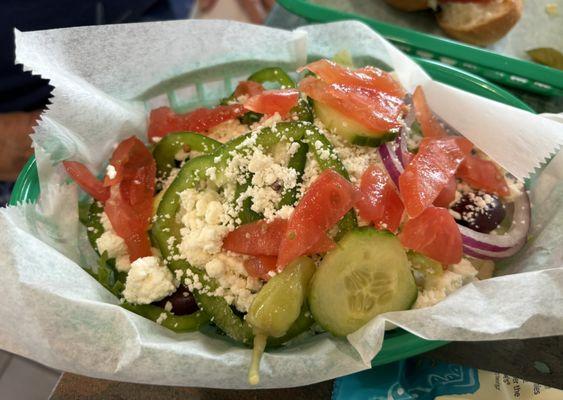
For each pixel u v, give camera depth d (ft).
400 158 0.70
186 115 0.82
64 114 0.72
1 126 1.27
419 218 0.64
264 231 0.63
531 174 0.77
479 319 0.59
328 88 0.69
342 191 0.61
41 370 1.13
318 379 0.61
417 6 1.15
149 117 0.85
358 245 0.60
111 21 1.33
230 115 0.78
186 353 0.58
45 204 0.72
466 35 1.13
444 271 0.66
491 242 0.70
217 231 0.64
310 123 0.68
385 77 0.74
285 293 0.59
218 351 0.61
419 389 0.66
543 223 0.74
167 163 0.77
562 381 0.70
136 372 0.57
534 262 0.71
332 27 0.90
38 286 0.57
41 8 1.25
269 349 0.64
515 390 0.64
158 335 0.61
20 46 0.67
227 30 0.85
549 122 0.72
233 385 0.60
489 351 0.73
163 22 0.80
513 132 0.74
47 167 0.73
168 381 0.58
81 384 0.73
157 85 0.86
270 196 0.64
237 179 0.66
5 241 0.57
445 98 0.79
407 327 0.59
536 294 0.60
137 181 0.74
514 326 0.59
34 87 1.32
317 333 0.68
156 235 0.68
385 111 0.69
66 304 0.58
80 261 0.73
